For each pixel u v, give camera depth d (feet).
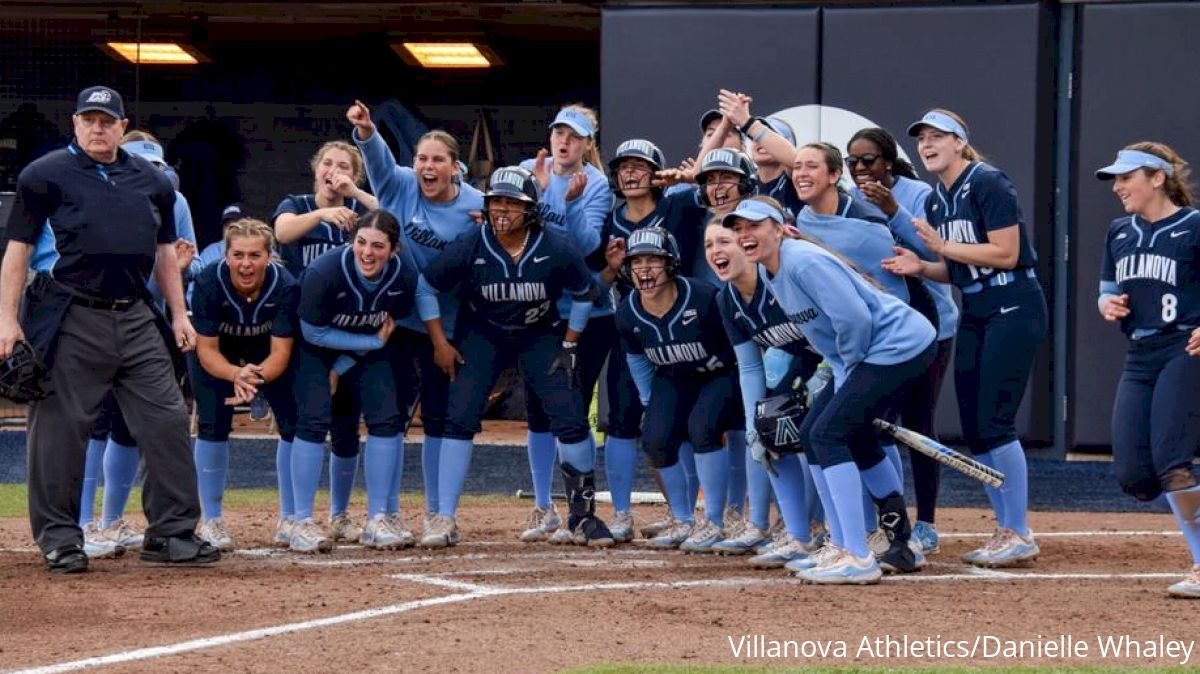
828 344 30.04
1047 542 37.60
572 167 37.55
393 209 37.24
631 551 35.81
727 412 35.14
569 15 70.18
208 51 76.69
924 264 33.27
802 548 32.65
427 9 69.72
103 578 30.53
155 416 32.27
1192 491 28.45
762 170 36.32
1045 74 53.78
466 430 36.37
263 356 36.35
